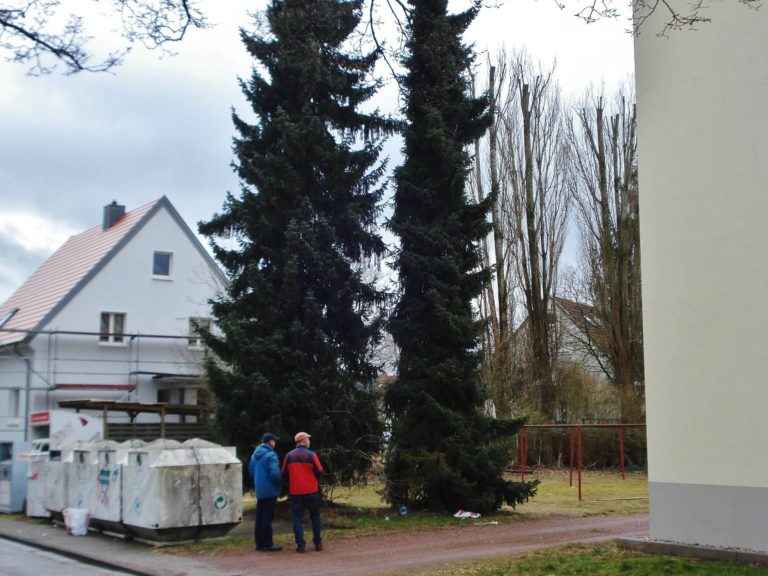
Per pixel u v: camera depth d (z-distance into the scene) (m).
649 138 11.78
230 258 17.58
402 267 17.69
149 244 34.53
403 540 13.53
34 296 36.19
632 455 33.78
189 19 8.98
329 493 17.83
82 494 15.10
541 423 33.59
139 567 11.12
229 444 16.58
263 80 17.78
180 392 33.81
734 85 10.82
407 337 17.45
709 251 10.93
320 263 16.77
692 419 10.91
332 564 11.17
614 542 11.92
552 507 19.09
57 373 31.47
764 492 10.09
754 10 10.66
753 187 10.54
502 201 35.06
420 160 18.05
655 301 11.50
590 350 40.00
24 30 8.48
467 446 16.81
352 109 18.02
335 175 17.44
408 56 14.06
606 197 37.25
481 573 9.91
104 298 33.12
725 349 10.63
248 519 16.33
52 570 11.31
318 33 11.92
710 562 9.98
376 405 17.62
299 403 16.25
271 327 16.81
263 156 17.34
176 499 12.96
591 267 37.97
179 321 34.72
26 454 18.25
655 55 11.78
